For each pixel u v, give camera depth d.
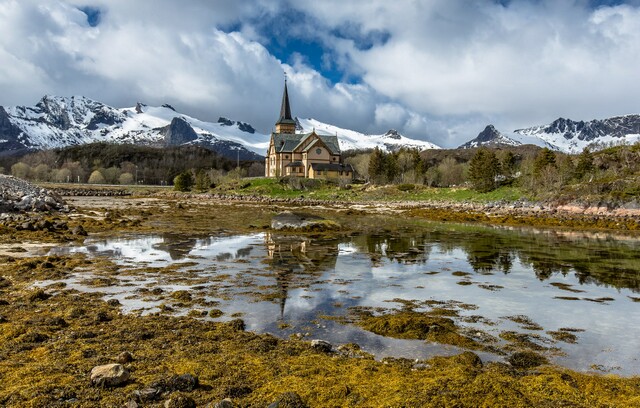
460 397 8.20
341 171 137.38
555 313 15.66
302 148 145.75
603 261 26.81
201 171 159.00
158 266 22.78
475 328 13.84
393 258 27.02
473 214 63.34
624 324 14.47
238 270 22.30
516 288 19.47
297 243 32.94
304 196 109.56
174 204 80.44
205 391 8.73
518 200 80.94
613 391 9.27
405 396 8.34
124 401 8.11
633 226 48.00
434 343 12.34
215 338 11.96
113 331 12.26
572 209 67.50
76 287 17.92
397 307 16.09
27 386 8.48
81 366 9.64
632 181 71.62
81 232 34.31
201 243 31.67
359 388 9.01
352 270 22.98
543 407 8.05
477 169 102.81
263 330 13.19
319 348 11.48
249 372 9.73
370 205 85.25
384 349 11.81
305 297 17.22
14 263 21.81
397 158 146.62
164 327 12.77
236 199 100.44
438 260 26.55
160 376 9.11
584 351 11.99
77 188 139.75
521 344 12.47
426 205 83.69
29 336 11.36
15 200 50.84
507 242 35.62
